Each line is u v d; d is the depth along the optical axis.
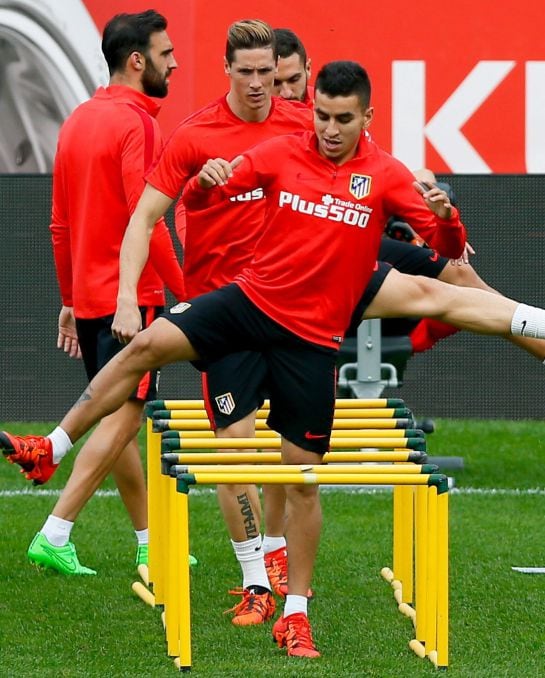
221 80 34.44
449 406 36.91
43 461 18.16
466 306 17.83
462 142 35.34
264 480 15.97
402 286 17.77
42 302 36.44
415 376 36.94
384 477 16.28
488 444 34.62
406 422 18.36
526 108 35.31
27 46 34.47
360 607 20.33
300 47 22.38
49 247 36.12
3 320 36.41
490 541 24.78
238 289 17.17
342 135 16.44
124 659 17.20
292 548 17.58
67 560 22.11
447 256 17.59
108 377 17.56
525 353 36.88
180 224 21.38
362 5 34.84
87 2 34.28
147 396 21.61
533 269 36.00
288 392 17.19
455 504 28.19
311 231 16.81
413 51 35.03
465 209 35.78
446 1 34.94
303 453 17.38
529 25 35.06
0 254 36.19
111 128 21.69
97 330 22.28
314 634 18.67
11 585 21.38
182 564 16.52
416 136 35.25
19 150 35.34
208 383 19.00
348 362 30.25
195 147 18.84
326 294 17.00
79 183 22.03
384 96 35.12
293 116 19.50
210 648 17.77
